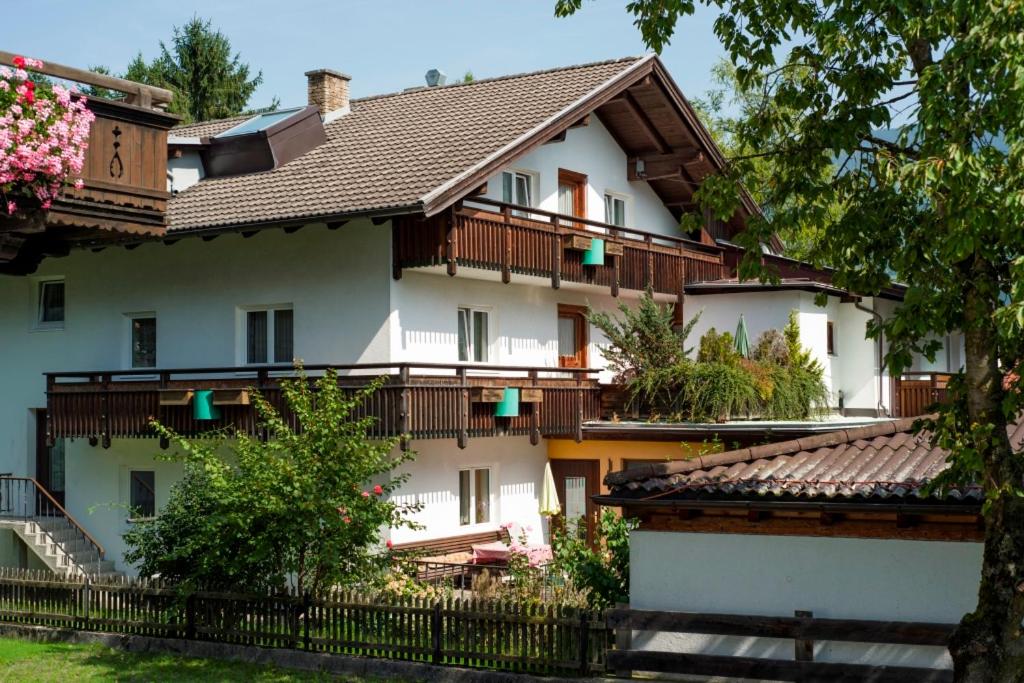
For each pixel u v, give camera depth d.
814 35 11.92
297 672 15.05
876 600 12.92
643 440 23.19
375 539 15.95
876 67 12.01
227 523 15.72
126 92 15.24
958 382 11.18
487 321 23.38
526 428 21.88
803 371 24.61
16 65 13.66
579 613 13.89
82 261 24.72
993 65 10.08
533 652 14.10
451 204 19.94
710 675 13.15
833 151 12.15
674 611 13.67
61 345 24.97
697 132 26.45
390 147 23.03
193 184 24.11
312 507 15.22
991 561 10.91
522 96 24.48
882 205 11.76
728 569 13.52
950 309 10.87
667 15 12.55
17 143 13.41
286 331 22.17
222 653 15.85
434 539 21.53
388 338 20.70
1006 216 9.70
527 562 18.36
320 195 21.03
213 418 20.80
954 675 11.12
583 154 25.81
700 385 22.88
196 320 23.09
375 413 19.45
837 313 28.67
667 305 26.64
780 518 13.31
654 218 28.30
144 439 23.53
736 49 12.55
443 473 21.83
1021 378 10.03
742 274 12.68
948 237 10.05
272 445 16.11
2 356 25.84
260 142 23.55
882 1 11.20
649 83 25.36
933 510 12.16
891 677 12.47
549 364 24.75
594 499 13.57
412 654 14.81
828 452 14.00
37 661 15.67
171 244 23.47
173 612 16.05
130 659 15.84
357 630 15.18
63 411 22.64
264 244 22.27
